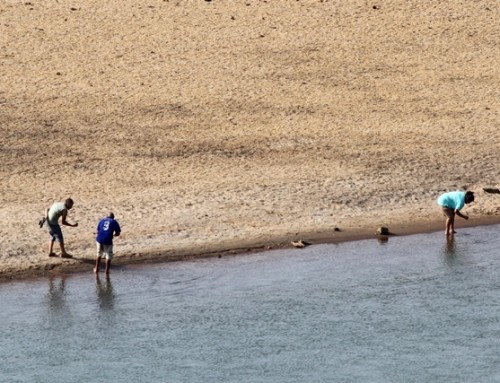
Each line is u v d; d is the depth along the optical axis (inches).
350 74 5580.7
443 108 5196.9
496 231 3796.8
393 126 4958.2
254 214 3865.7
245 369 2775.6
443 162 4493.1
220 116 5059.1
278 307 3169.3
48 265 3385.8
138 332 2994.6
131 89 5374.0
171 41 5959.6
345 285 3331.7
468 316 3122.5
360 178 4271.7
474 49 5915.4
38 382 2704.2
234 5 6446.9
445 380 2714.1
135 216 3828.7
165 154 4586.6
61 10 6382.9
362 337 2972.4
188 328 3019.2
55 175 4333.2
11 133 4825.3
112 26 6146.7
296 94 5329.7
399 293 3282.5
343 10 6378.0
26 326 3014.3
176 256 3496.6
